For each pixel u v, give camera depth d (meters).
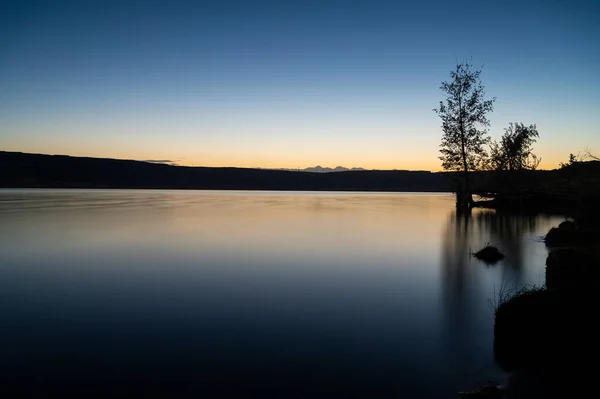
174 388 4.83
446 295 9.02
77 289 9.55
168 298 8.80
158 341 6.34
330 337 6.50
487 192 39.06
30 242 16.66
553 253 8.57
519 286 9.64
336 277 10.81
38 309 8.02
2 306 8.22
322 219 27.06
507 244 16.03
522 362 5.40
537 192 34.59
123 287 9.74
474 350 5.95
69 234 19.06
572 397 4.24
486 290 9.38
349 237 18.56
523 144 36.34
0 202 42.00
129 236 18.56
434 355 5.78
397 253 14.39
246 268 11.93
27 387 4.86
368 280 10.45
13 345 6.18
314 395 4.66
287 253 14.38
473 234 19.47
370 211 34.62
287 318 7.45
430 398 4.59
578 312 5.28
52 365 5.48
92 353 5.88
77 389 4.81
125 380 5.04
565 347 5.17
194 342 6.29
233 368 5.38
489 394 4.58
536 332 5.34
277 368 5.37
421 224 24.03
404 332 6.71
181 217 27.64
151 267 12.01
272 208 37.28
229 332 6.75
